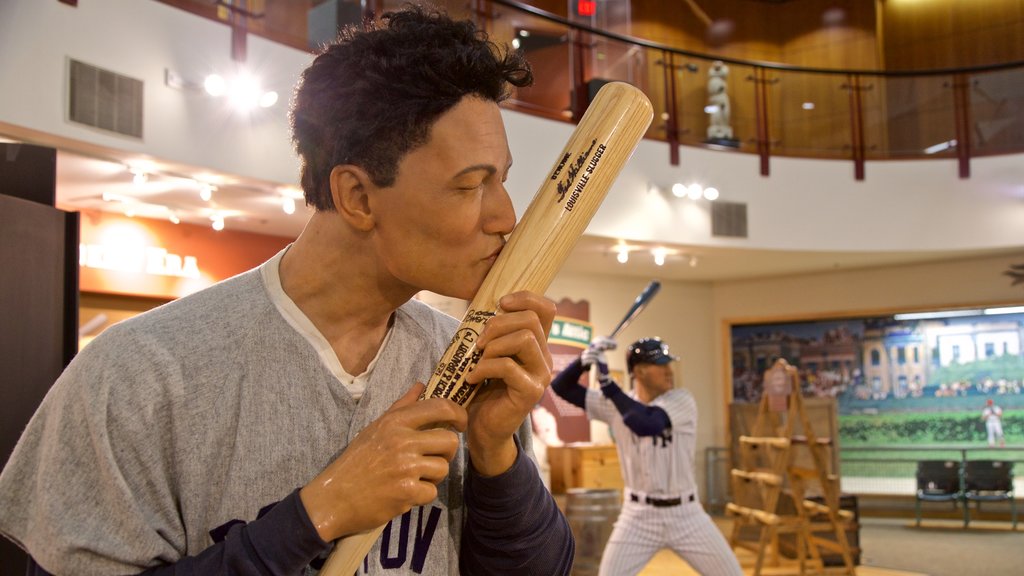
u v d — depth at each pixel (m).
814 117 9.01
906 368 10.30
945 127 8.99
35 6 4.67
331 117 0.78
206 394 0.79
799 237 8.79
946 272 9.98
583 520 5.27
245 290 0.86
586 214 0.82
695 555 4.35
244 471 0.79
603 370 4.57
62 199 6.24
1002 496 9.02
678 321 11.03
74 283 1.98
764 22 11.95
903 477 10.20
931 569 6.72
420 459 0.72
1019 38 11.23
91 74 4.87
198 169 5.45
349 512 0.71
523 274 0.79
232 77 5.54
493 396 0.82
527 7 7.32
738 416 9.59
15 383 1.79
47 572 0.75
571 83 7.79
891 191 8.96
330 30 6.00
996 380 9.83
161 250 7.00
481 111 0.77
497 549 0.90
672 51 8.50
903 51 11.80
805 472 6.18
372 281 0.84
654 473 4.39
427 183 0.75
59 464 0.74
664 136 8.45
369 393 0.86
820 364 10.74
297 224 7.32
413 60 0.75
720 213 8.58
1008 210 8.77
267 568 0.70
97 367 0.76
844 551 6.21
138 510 0.74
